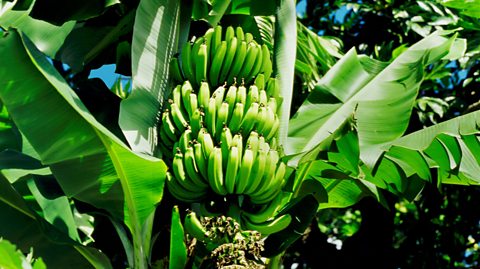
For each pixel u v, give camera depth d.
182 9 4.62
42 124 3.58
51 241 4.02
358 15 7.83
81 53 4.86
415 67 4.80
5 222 4.02
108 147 3.65
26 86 3.54
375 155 4.05
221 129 4.09
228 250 3.69
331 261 7.02
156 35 4.35
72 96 3.56
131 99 4.09
